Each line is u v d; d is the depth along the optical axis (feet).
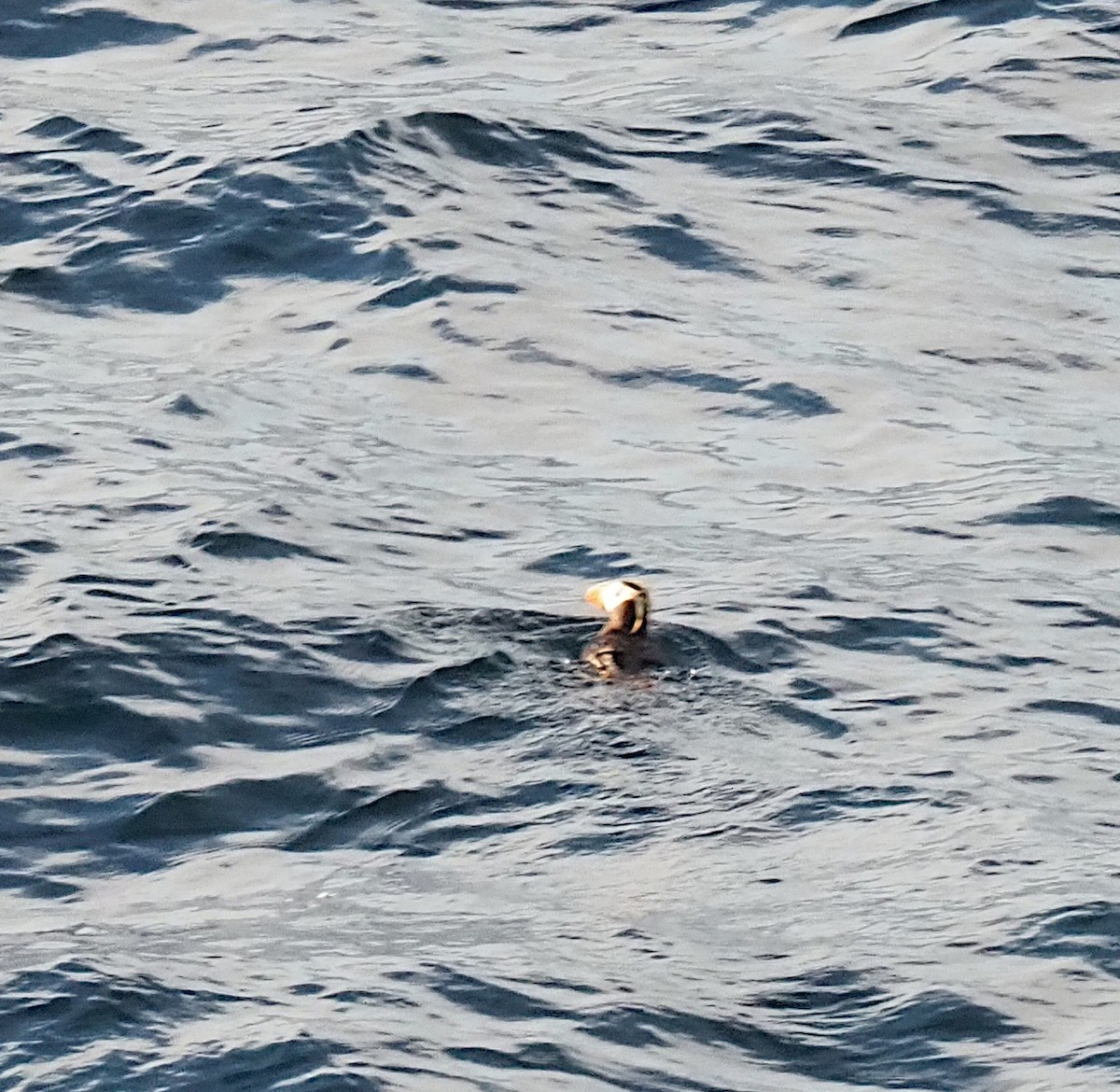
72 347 125.49
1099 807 82.23
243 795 81.25
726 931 72.38
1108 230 146.20
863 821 80.12
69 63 166.71
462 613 94.79
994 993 68.33
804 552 103.81
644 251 140.15
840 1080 64.59
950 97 163.53
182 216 138.92
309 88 160.66
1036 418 120.67
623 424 118.73
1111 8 175.32
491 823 79.82
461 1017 66.13
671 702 88.07
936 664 93.25
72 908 74.02
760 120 157.28
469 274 133.49
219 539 100.12
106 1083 62.64
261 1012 65.92
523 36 175.01
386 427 116.67
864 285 137.08
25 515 102.68
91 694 86.79
